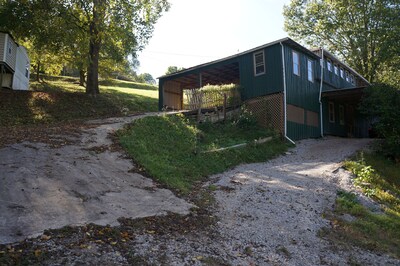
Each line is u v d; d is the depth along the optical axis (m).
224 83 25.89
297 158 14.46
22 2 21.27
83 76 35.47
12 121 16.66
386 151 15.59
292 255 5.58
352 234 6.73
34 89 28.72
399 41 32.88
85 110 20.69
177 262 4.75
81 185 7.29
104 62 32.12
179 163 10.62
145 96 32.59
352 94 21.16
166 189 8.13
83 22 23.69
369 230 7.04
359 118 28.80
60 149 9.72
